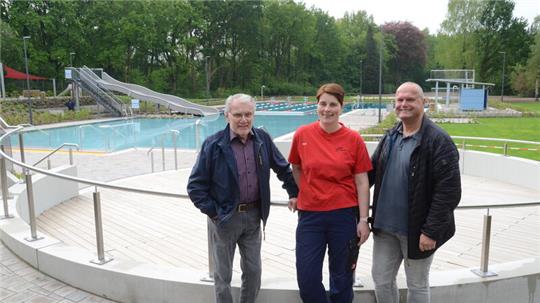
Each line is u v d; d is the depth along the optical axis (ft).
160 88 168.45
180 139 60.44
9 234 12.88
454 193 7.11
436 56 194.39
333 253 7.97
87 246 15.43
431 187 7.35
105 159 37.55
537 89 158.81
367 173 8.13
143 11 151.64
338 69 246.06
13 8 131.64
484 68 182.70
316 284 7.89
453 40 178.09
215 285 8.53
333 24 241.35
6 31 124.36
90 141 56.59
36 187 19.02
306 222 8.00
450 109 86.33
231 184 8.02
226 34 194.18
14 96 112.88
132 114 94.27
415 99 7.45
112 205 20.71
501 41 177.58
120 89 100.17
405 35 256.32
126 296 10.05
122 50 147.02
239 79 206.39
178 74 177.88
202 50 187.62
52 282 11.02
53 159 37.65
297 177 8.48
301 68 233.14
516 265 10.19
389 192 7.90
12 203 16.14
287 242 15.70
